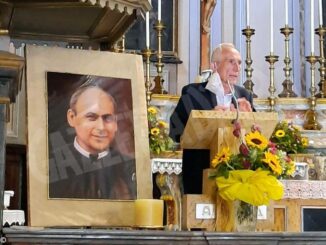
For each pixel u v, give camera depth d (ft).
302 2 37.45
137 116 13.16
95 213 12.42
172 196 18.44
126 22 14.10
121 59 13.28
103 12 14.15
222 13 36.78
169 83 35.58
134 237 10.55
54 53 12.81
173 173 24.31
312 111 32.65
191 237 10.73
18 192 24.43
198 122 12.67
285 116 32.86
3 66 10.85
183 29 36.19
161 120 29.48
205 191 12.62
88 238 10.44
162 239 10.63
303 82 36.70
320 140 31.45
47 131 12.42
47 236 10.33
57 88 12.67
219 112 12.73
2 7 14.11
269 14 37.01
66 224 12.19
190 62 35.99
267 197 12.27
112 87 13.07
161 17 36.19
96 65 13.05
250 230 12.39
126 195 12.73
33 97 12.47
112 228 12.55
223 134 12.76
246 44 34.83
